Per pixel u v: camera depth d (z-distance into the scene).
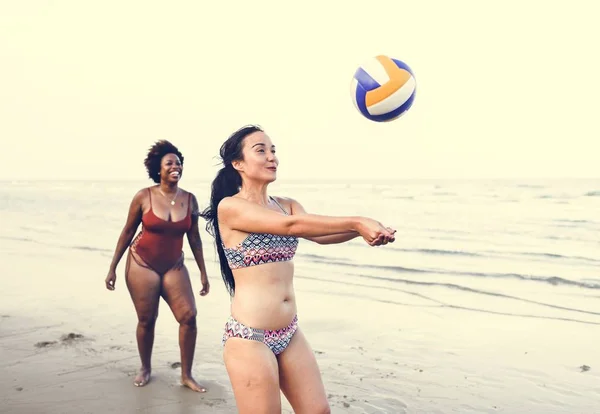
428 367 5.58
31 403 4.62
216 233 3.37
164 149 5.00
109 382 5.07
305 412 3.09
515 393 4.91
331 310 7.95
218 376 5.26
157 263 4.96
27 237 15.51
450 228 14.49
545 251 11.72
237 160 3.30
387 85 3.95
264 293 3.06
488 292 8.99
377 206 18.47
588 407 4.61
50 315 7.51
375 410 4.54
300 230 2.85
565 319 7.46
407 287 9.42
